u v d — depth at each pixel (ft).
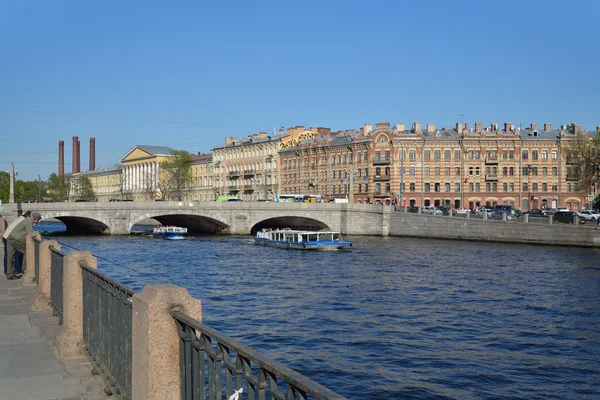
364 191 358.23
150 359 19.57
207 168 497.87
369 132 361.10
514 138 344.28
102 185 595.06
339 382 58.90
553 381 60.08
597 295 108.17
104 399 25.86
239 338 75.92
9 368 30.40
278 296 108.06
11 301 50.19
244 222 289.33
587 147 266.16
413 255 185.78
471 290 114.01
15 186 514.68
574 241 204.95
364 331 79.77
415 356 67.97
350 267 154.81
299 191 405.39
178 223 345.51
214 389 17.53
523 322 85.81
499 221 229.45
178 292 20.07
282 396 14.17
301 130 423.23
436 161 345.51
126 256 183.93
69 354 32.50
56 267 42.42
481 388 57.67
